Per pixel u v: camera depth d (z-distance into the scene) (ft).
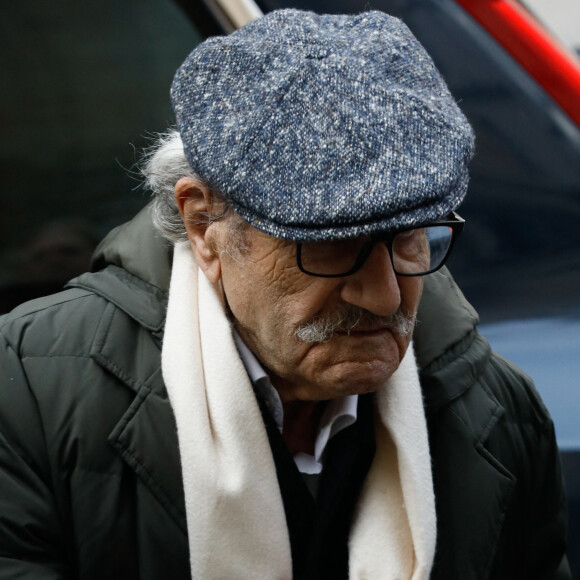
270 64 11.10
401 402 12.77
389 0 19.01
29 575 11.60
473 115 18.93
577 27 38.40
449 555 13.05
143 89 19.10
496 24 18.78
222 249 11.82
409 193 10.28
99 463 12.00
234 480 11.83
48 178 19.36
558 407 16.78
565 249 18.65
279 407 12.61
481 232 18.94
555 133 18.69
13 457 11.94
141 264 13.10
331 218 10.37
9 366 12.37
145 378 12.26
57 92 19.21
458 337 13.47
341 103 10.65
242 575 11.90
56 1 19.02
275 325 11.49
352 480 13.00
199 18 18.66
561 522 14.34
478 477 13.17
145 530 11.96
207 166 11.25
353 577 12.50
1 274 19.53
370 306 10.98
